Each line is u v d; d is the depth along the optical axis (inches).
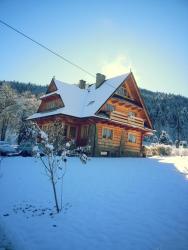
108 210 334.6
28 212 339.6
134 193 417.1
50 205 364.5
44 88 4392.2
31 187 455.8
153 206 350.9
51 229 283.3
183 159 1035.3
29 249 236.4
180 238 255.0
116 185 471.8
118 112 1112.2
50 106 1285.7
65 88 1262.3
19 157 856.9
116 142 1153.4
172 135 3823.8
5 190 439.2
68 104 1121.4
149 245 240.7
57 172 578.9
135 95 1258.6
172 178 569.0
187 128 4045.3
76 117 1063.6
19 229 284.7
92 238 257.0
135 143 1273.4
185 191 442.9
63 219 310.0
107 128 1122.0
